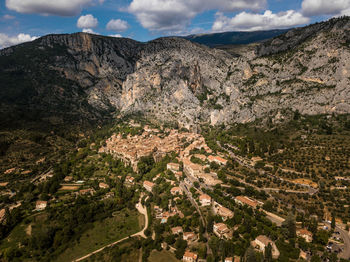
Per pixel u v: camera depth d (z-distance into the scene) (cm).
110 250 17325
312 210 18288
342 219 17512
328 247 15362
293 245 15300
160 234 17838
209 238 16788
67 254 17538
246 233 16462
